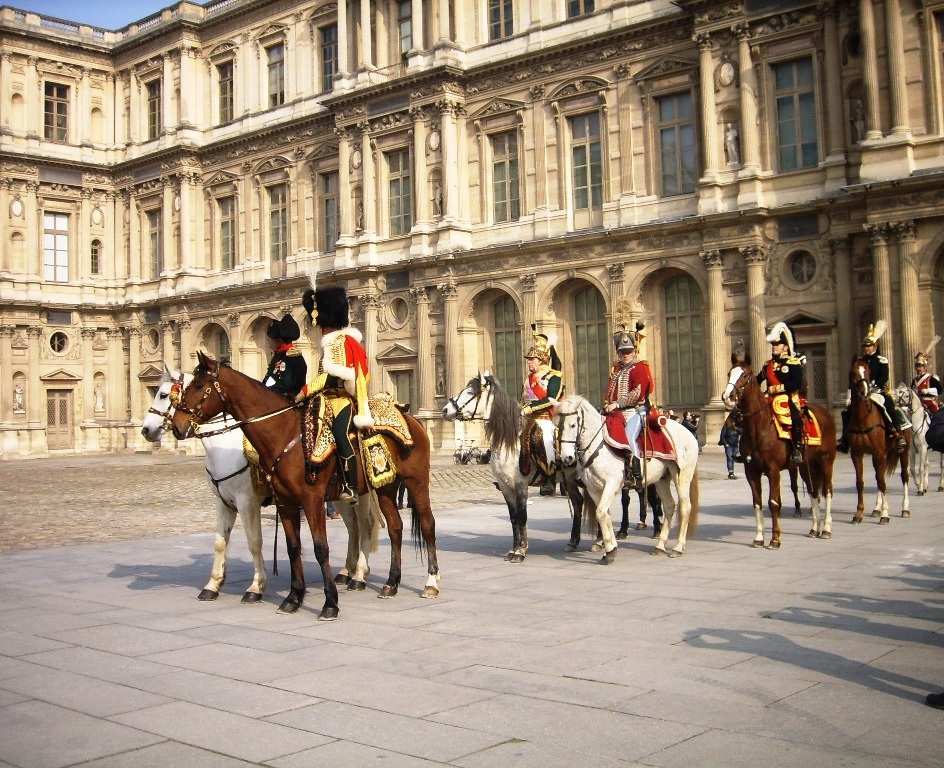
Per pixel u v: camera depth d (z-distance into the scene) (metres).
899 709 7.46
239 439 12.90
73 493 32.69
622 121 43.19
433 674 8.78
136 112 66.56
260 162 58.78
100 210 67.75
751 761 6.44
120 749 6.96
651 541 17.39
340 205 53.25
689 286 41.94
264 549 18.33
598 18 44.22
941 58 34.81
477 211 48.31
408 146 50.44
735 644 9.54
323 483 11.78
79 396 66.75
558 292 45.41
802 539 16.78
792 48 38.28
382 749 6.84
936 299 34.81
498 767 6.43
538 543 17.80
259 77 59.62
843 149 37.09
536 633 10.29
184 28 62.34
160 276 64.19
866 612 10.84
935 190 34.03
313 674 8.91
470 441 47.19
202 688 8.52
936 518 19.08
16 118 64.19
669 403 42.38
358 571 13.55
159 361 64.94
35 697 8.34
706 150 39.97
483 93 48.00
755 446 15.69
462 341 48.06
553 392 15.69
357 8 53.78
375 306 51.69
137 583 14.46
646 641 9.77
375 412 12.78
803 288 37.84
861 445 18.67
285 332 13.80
